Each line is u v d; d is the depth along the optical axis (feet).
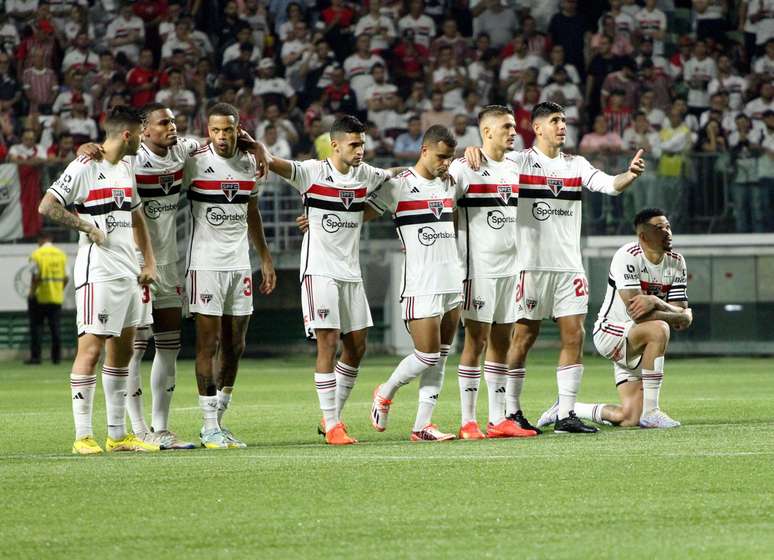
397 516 65.98
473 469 82.02
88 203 97.96
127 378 101.24
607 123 290.97
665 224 117.91
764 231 265.75
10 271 268.62
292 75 302.66
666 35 310.45
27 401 160.86
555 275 112.06
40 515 67.26
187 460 89.40
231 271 102.47
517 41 303.48
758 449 91.71
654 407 115.96
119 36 310.04
